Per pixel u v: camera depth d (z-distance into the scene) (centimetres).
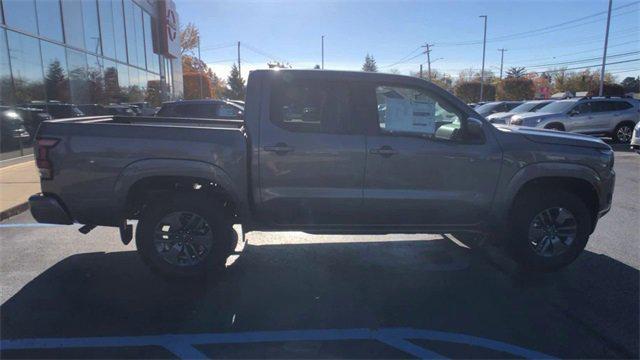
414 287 489
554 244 525
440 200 496
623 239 646
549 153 503
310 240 646
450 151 489
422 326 406
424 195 493
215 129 477
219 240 488
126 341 380
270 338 385
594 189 525
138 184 479
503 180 501
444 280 509
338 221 500
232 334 392
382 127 490
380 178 487
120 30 2069
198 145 471
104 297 461
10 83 1183
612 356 361
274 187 482
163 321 414
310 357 357
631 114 1798
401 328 402
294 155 477
